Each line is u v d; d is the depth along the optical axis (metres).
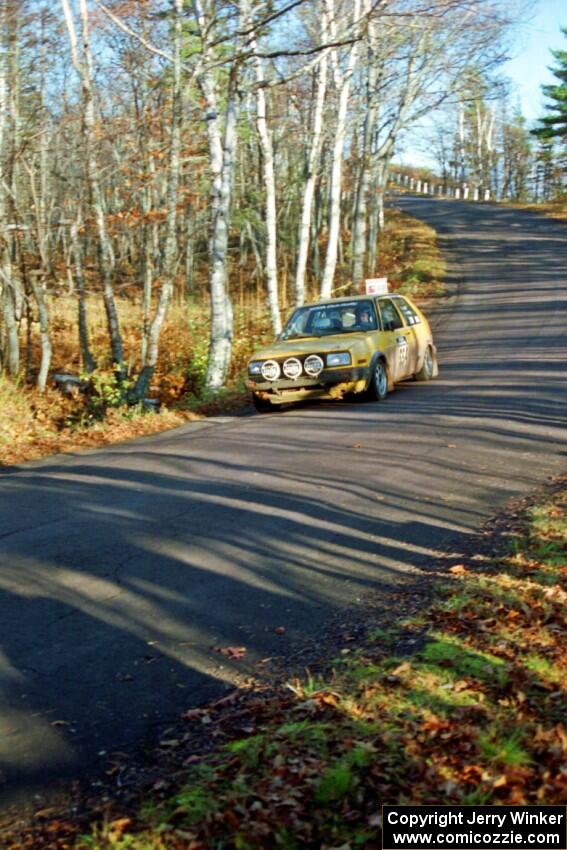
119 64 22.48
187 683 4.48
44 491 8.98
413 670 4.33
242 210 41.78
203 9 18.23
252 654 4.81
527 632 4.79
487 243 49.94
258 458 10.07
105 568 6.28
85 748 3.88
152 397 19.22
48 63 20.59
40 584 6.00
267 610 5.44
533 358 18.39
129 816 3.35
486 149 90.12
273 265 22.61
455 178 103.38
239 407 15.59
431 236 52.97
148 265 25.28
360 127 34.41
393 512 7.60
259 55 16.75
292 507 7.77
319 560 6.37
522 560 6.10
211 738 3.91
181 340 25.16
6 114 19.41
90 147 18.69
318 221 42.28
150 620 5.31
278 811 3.27
